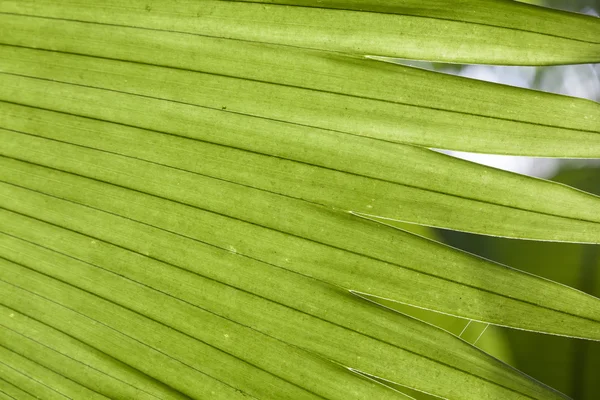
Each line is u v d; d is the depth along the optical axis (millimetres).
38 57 529
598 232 495
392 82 500
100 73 523
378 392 516
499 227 500
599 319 499
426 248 506
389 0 496
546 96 493
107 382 543
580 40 491
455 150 500
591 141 492
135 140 524
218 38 508
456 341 508
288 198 513
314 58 502
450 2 493
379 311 511
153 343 535
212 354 528
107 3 515
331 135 506
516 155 498
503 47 494
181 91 516
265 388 523
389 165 504
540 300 503
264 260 518
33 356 553
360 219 508
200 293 526
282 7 501
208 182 519
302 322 517
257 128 511
